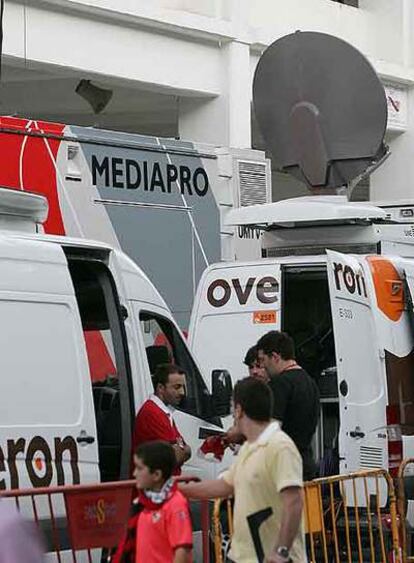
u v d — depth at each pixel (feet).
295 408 42.83
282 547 30.14
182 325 62.08
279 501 30.68
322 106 64.08
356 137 63.62
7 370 37.60
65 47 73.61
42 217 42.78
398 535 46.88
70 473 38.91
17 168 54.08
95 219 57.41
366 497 45.91
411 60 102.63
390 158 104.06
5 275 38.04
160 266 60.95
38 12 71.82
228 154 65.57
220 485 31.81
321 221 57.52
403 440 52.31
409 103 103.50
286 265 51.93
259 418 31.07
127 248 59.11
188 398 45.88
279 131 65.16
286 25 91.45
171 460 30.66
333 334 51.60
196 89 82.99
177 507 30.48
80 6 73.36
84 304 43.80
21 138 54.34
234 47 84.84
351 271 51.01
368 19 101.65
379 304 52.31
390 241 65.36
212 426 46.16
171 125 96.84
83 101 88.53
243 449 31.32
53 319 39.29
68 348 39.63
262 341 43.39
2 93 87.35
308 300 54.90
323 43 64.13
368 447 50.19
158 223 60.90
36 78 82.12
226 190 65.26
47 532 37.37
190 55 82.58
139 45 78.74
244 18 85.56
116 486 36.29
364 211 56.85
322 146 64.03
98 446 42.06
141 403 42.78
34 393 38.29
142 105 89.35
